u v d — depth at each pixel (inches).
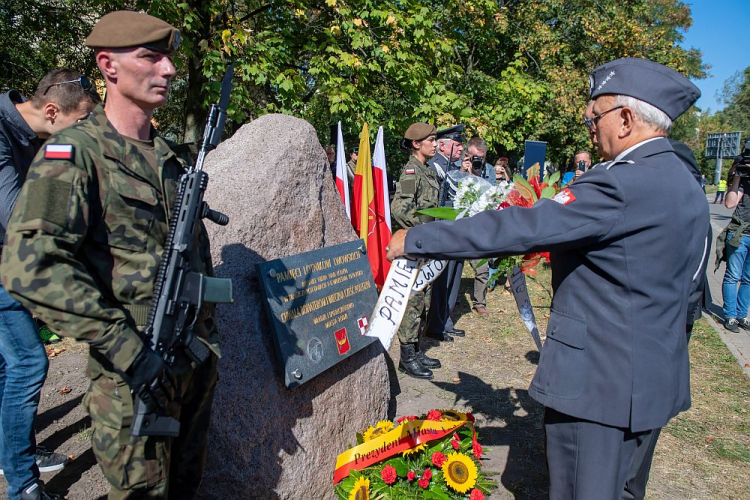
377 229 184.7
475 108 431.8
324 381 113.0
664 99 71.6
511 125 545.0
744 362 198.5
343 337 115.8
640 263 68.2
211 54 267.9
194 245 74.2
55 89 101.3
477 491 105.4
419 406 155.6
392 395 163.2
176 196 73.2
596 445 71.1
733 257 233.8
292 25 330.3
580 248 71.7
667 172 69.2
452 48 377.1
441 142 199.9
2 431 97.4
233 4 314.7
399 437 111.8
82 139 65.0
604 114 75.1
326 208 126.2
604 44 732.0
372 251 183.5
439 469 109.8
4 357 98.4
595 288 71.5
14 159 104.0
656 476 124.9
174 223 70.0
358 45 302.7
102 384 68.1
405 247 77.1
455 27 470.9
